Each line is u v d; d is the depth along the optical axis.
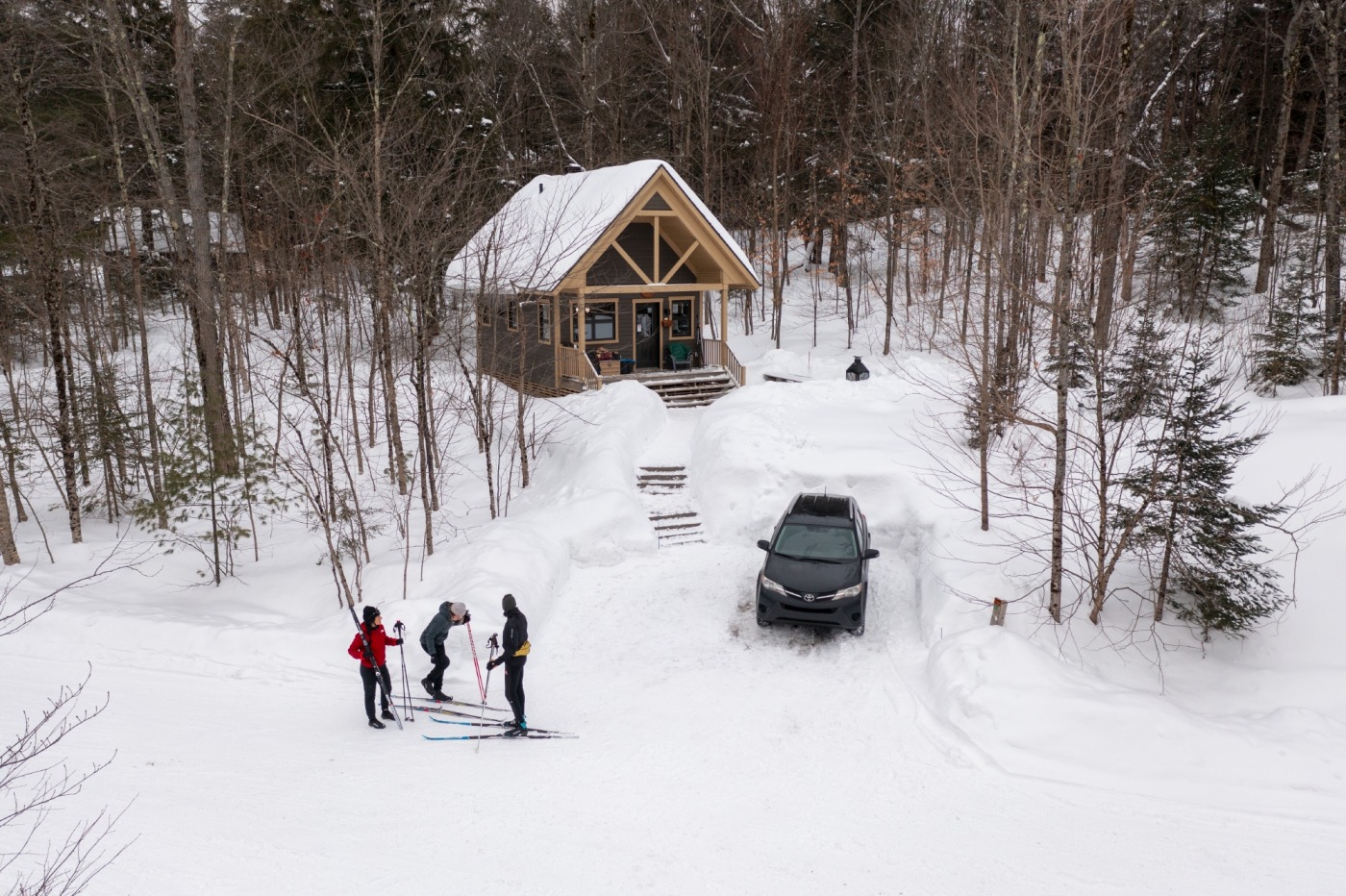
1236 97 34.00
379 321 21.03
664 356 27.20
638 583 14.66
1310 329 20.89
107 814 7.62
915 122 32.00
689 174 36.81
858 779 8.82
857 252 40.94
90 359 18.75
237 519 16.34
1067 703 9.59
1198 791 8.42
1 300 19.42
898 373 25.84
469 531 16.00
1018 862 7.31
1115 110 11.88
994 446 17.12
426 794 8.38
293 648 11.69
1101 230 15.69
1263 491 13.24
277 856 7.09
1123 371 11.30
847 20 38.41
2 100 17.33
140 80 18.97
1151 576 11.41
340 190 18.33
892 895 6.82
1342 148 27.50
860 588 12.48
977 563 13.30
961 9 32.69
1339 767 8.48
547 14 40.91
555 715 10.37
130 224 21.12
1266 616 10.55
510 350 25.39
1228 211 26.23
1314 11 21.47
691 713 10.38
